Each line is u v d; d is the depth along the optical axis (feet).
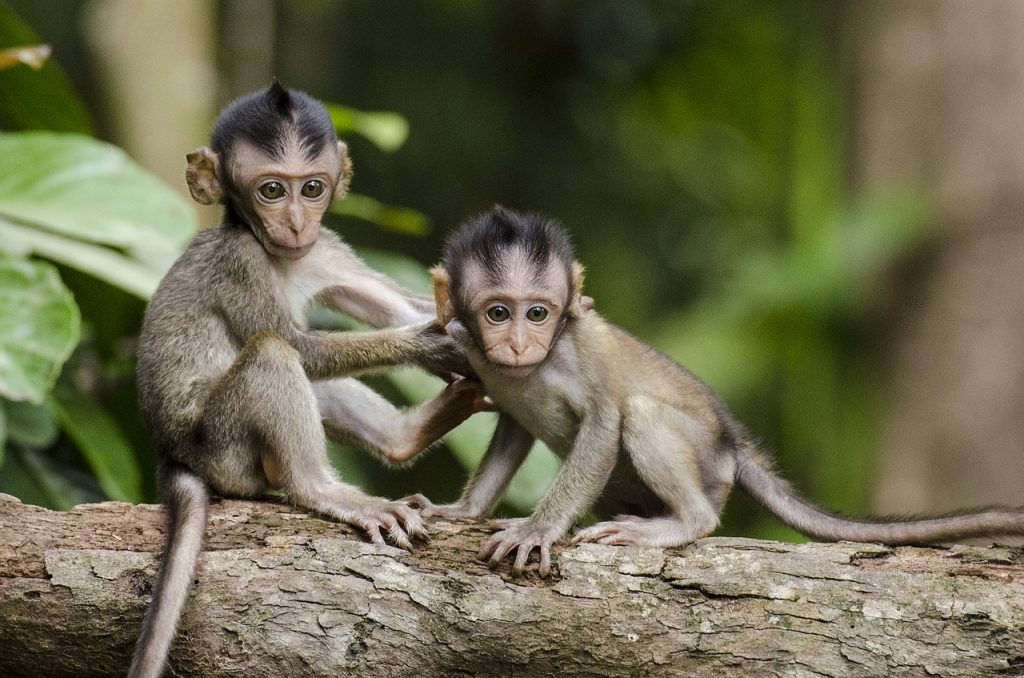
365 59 90.22
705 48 98.63
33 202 38.27
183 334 33.45
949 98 61.26
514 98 96.27
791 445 73.05
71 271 41.42
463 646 27.68
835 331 67.10
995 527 29.43
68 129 45.32
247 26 60.75
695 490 31.37
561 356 31.83
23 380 33.68
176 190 51.34
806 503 32.86
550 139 96.53
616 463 32.63
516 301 30.63
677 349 78.84
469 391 33.81
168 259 41.32
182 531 27.91
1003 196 59.98
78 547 28.02
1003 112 60.18
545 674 27.73
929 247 61.77
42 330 34.35
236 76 60.70
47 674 27.86
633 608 27.81
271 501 32.17
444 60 93.09
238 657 27.40
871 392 65.16
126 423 44.06
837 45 72.28
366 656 27.48
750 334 75.66
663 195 101.09
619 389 31.94
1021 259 59.67
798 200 75.92
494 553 28.48
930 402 61.16
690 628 27.58
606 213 98.43
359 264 37.17
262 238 33.50
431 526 29.35
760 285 74.64
